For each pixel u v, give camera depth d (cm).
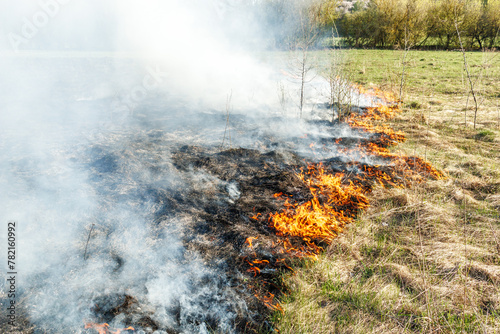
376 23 2803
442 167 530
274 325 258
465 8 2548
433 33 2730
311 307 273
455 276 301
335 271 314
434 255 331
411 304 272
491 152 582
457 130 701
